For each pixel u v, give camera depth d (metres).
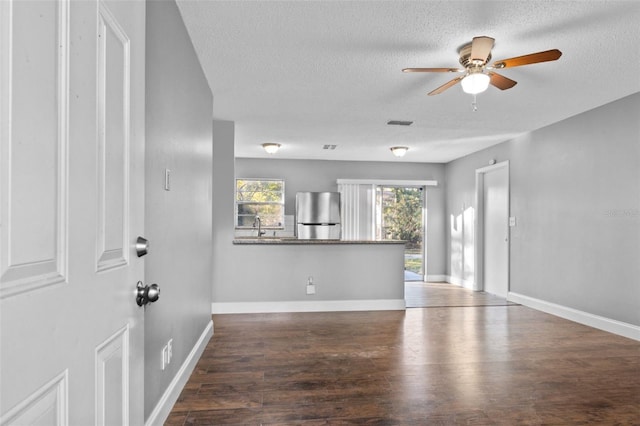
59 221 0.71
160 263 2.05
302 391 2.61
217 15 2.47
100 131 0.90
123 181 1.05
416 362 3.18
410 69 2.69
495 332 4.09
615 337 3.91
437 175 8.14
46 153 0.67
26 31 0.62
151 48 1.87
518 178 5.67
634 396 2.57
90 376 0.84
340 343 3.68
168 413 2.24
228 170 4.97
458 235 7.52
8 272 0.57
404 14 2.44
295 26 2.60
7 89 0.57
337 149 6.80
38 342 0.64
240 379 2.81
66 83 0.74
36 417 0.64
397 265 5.23
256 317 4.71
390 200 8.16
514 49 2.88
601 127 4.23
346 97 4.02
